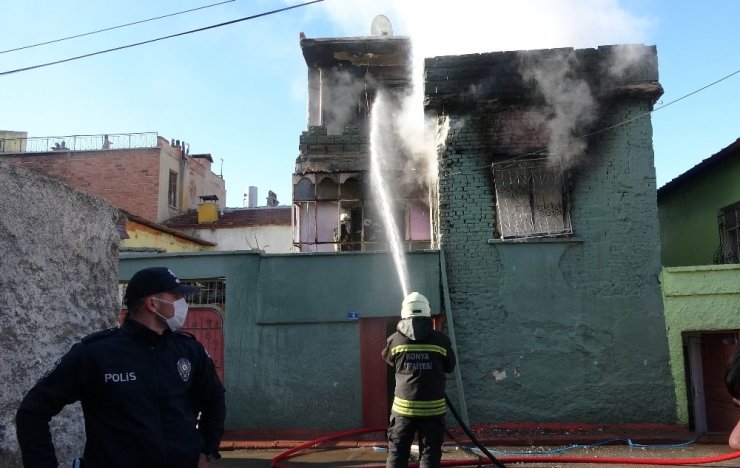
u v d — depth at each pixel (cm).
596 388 975
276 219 2283
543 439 904
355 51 1647
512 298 1007
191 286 286
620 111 1036
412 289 1015
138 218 1611
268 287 1023
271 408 997
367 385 1004
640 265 999
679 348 973
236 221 2292
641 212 1011
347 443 927
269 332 1016
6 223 370
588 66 1038
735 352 208
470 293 1015
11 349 367
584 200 1023
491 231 1029
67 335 421
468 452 745
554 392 979
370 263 1025
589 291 998
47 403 241
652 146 1024
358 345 1006
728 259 1187
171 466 246
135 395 248
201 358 281
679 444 880
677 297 984
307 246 1364
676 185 1420
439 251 1027
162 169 2348
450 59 1055
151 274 272
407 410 534
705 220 1293
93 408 251
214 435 278
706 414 994
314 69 1688
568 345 988
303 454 881
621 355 980
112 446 243
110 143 2366
